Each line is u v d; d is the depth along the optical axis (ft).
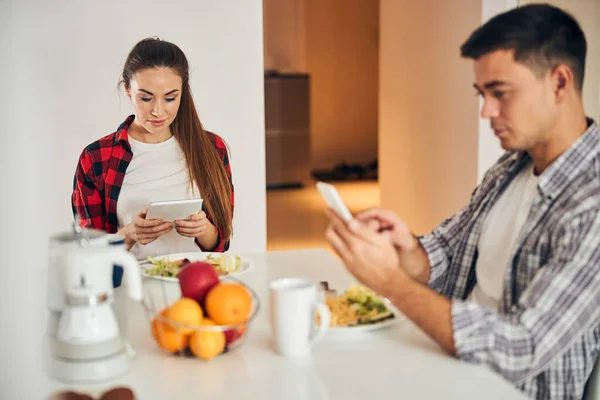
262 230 11.03
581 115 4.67
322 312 4.27
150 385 3.89
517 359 4.08
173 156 8.32
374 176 25.61
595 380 4.64
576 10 11.78
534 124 4.54
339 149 27.04
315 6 25.81
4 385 3.84
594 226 4.22
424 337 4.60
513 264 4.77
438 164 13.80
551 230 4.49
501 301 4.94
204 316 4.37
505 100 4.54
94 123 10.18
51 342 4.49
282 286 4.40
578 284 4.14
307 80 23.48
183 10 10.23
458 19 12.69
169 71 7.82
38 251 10.22
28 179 10.08
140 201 8.22
